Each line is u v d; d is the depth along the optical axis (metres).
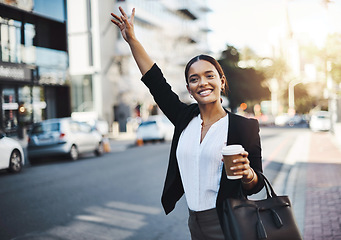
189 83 2.34
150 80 2.51
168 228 5.88
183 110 2.45
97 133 18.31
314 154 15.27
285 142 22.70
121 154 18.34
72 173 11.97
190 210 2.30
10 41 22.56
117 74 40.97
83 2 39.16
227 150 1.89
